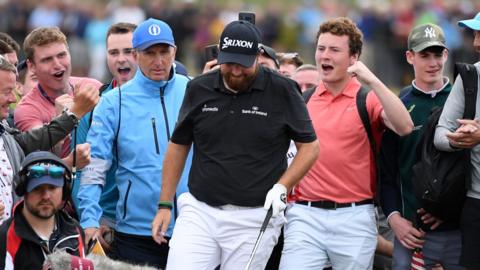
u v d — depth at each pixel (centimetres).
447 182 2925
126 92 3062
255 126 2753
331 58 3025
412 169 3036
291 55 3756
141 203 3030
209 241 2788
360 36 3067
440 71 3106
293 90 2780
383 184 3159
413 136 3097
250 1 12800
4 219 2739
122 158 3053
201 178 2788
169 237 3038
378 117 3003
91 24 10562
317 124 3044
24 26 10756
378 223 3409
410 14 11219
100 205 3173
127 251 3056
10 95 2795
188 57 11562
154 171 3023
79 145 2894
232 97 2761
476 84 2903
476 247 2930
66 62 3238
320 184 3027
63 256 2430
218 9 12062
